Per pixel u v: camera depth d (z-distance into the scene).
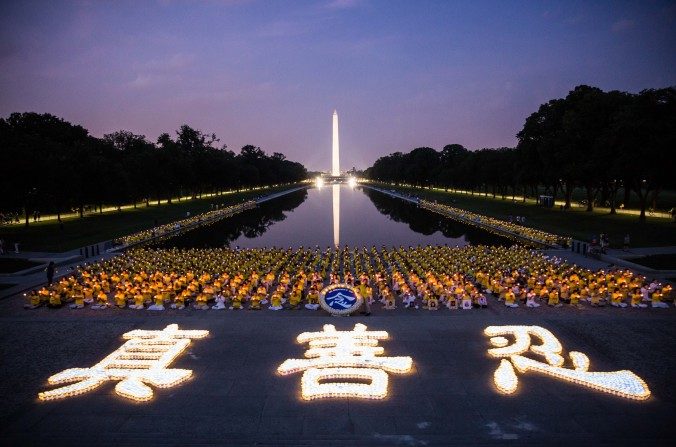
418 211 124.75
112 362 21.20
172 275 38.72
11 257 51.16
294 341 24.14
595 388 18.95
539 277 39.28
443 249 54.59
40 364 21.83
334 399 18.25
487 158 147.38
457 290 32.53
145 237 70.81
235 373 20.58
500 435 15.73
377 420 16.75
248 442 15.48
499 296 34.31
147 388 18.83
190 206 129.00
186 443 15.45
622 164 69.75
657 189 81.69
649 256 47.41
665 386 19.14
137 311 31.86
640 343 23.55
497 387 19.12
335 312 28.56
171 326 25.72
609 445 15.08
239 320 27.33
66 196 81.12
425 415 17.05
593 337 24.36
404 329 25.75
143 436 15.86
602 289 32.50
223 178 165.50
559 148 87.88
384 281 36.69
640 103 67.50
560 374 19.88
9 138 74.94
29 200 73.56
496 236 76.25
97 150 115.62
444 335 24.86
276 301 32.03
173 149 137.25
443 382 19.62
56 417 17.16
